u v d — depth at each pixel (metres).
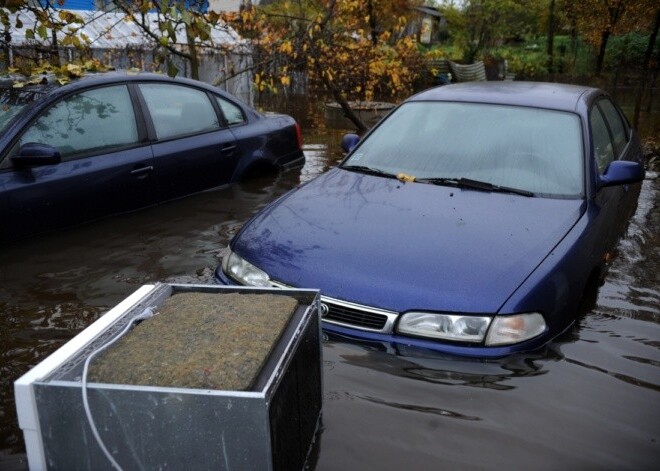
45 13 5.50
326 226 3.47
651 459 2.32
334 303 2.98
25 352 3.12
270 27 9.94
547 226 3.48
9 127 4.54
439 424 2.46
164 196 5.42
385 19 16.30
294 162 6.85
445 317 2.84
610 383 2.78
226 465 1.66
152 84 5.54
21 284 3.88
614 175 4.13
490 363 2.79
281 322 2.01
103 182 4.90
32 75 5.23
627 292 3.98
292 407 1.91
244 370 1.72
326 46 9.96
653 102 19.58
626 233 5.22
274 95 16.23
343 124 12.02
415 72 15.33
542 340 2.95
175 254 4.41
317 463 2.25
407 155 4.36
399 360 2.81
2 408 2.67
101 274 4.06
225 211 5.32
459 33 34.88
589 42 31.17
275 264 3.21
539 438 2.40
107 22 13.93
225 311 2.10
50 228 4.64
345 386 2.67
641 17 27.25
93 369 1.74
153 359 1.78
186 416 1.63
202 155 5.69
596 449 2.36
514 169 4.06
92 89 5.08
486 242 3.25
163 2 4.86
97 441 1.68
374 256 3.14
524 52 34.75
